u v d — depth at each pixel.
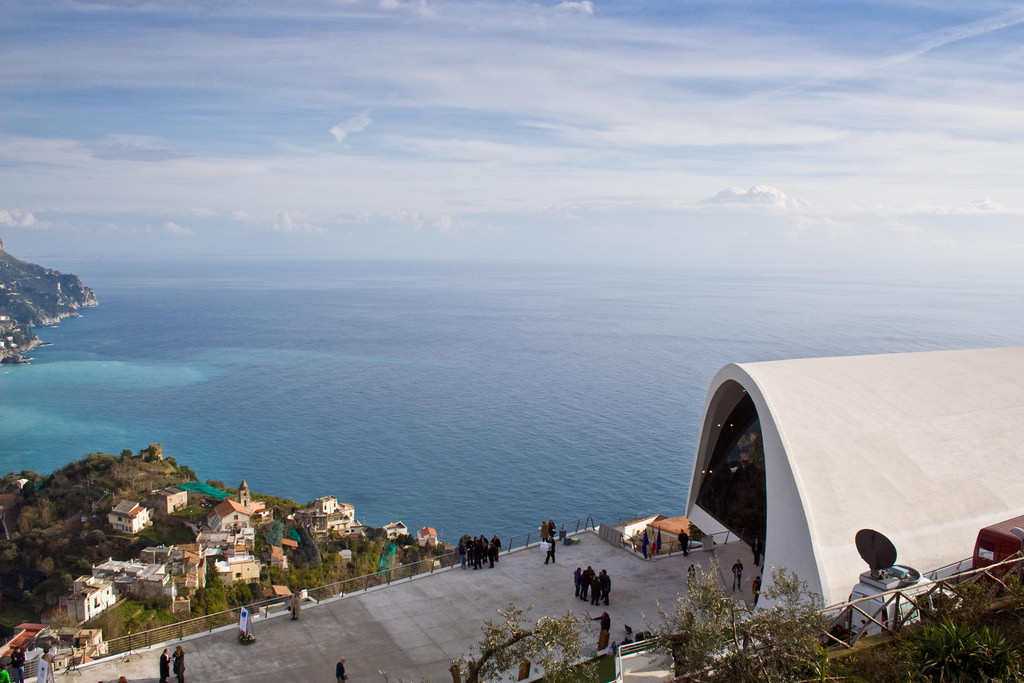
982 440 25.53
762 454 28.59
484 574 29.03
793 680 12.70
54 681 21.02
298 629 24.55
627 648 20.69
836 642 16.58
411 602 26.56
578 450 173.50
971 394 27.91
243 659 22.53
